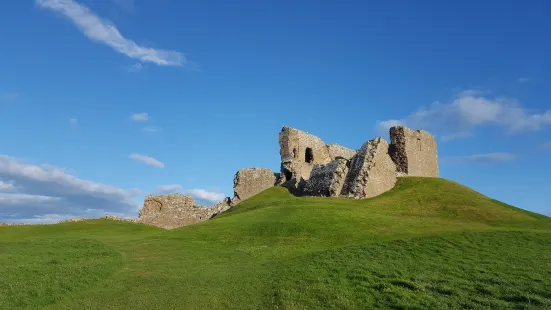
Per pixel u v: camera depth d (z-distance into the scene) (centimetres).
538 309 1817
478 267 2397
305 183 6712
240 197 7656
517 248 2805
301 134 7550
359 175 5456
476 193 5338
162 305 1958
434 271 2348
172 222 7262
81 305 1936
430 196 5062
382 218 3953
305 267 2491
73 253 2922
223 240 3447
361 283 2184
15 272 2320
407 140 6228
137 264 2689
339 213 4084
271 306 1945
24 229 4894
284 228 3622
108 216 6481
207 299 2036
